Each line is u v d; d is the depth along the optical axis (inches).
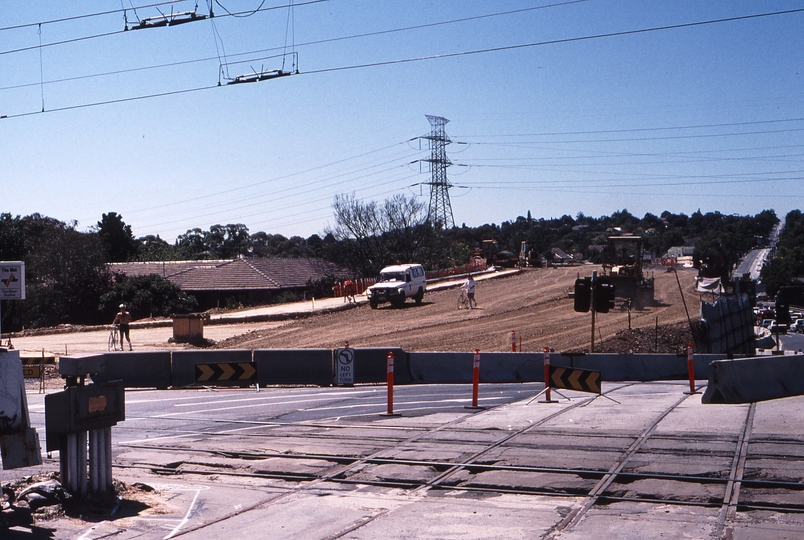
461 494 360.8
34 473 418.9
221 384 783.1
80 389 338.0
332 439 492.7
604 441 454.3
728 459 399.9
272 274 2554.1
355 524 317.7
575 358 837.8
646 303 1807.3
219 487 385.7
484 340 1289.4
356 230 2898.6
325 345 1285.7
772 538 281.3
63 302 2082.9
